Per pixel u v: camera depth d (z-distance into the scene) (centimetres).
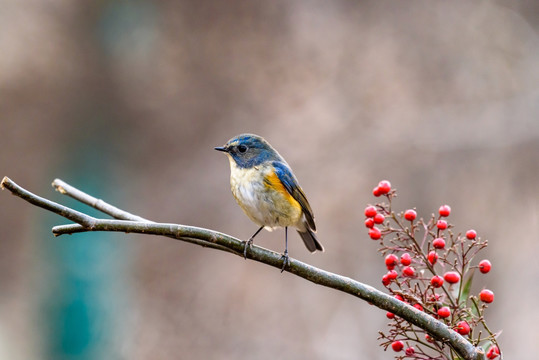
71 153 1661
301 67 1695
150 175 1650
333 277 457
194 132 1666
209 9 1730
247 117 1655
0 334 1562
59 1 1684
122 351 1496
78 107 1675
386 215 462
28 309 1598
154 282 1549
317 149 1577
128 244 1605
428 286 427
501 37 1722
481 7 1758
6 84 1630
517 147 1553
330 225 1488
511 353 1230
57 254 1617
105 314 1570
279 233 1501
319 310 1418
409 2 1764
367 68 1688
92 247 1609
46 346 1573
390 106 1630
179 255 1577
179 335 1463
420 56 1709
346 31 1741
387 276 445
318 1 1761
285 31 1733
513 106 1600
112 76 1697
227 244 476
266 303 1455
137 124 1684
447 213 447
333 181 1534
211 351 1416
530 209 1484
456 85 1664
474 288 1311
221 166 1617
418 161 1552
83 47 1691
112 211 537
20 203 1631
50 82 1662
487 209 1490
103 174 1659
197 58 1708
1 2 1650
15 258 1616
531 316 1273
